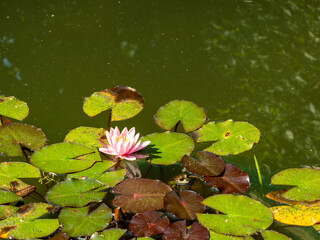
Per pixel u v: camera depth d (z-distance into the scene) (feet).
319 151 9.74
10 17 15.84
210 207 7.00
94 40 14.79
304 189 7.66
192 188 7.74
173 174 8.18
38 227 6.42
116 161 8.30
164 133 8.90
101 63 13.44
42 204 6.98
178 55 14.25
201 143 9.29
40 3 16.94
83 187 7.30
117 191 7.22
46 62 13.30
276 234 6.43
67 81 12.31
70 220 6.52
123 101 10.32
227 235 6.33
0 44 14.12
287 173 8.14
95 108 10.07
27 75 12.53
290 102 11.88
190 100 11.73
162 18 16.65
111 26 15.78
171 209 6.79
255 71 13.53
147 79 12.70
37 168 7.80
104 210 6.81
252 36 15.64
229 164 8.18
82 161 8.01
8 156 8.27
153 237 6.38
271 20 16.69
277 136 10.27
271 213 6.79
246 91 12.41
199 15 17.03
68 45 14.38
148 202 6.97
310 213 7.04
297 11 17.22
